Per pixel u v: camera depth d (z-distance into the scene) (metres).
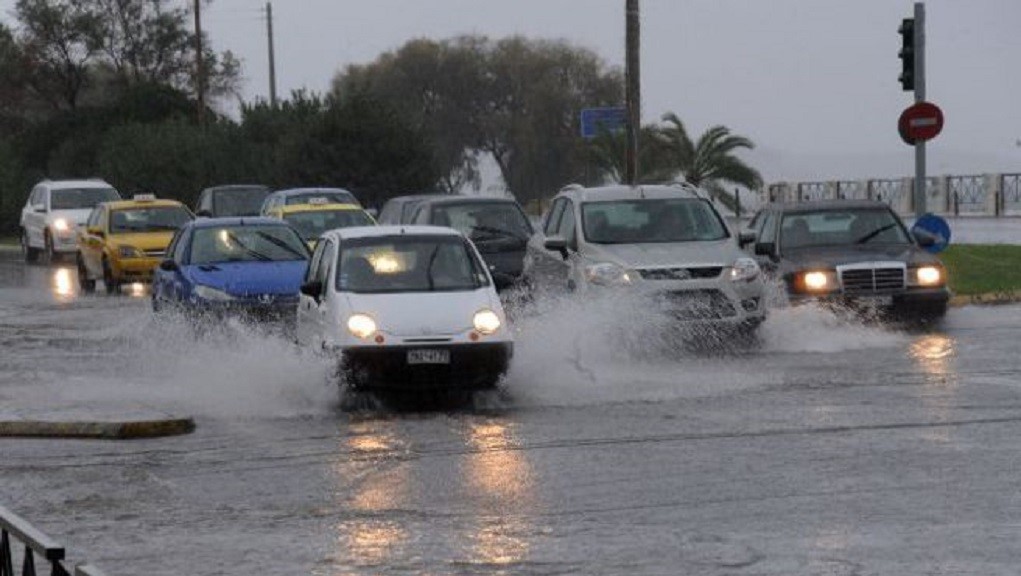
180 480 28.75
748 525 23.83
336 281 38.75
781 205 54.91
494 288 39.00
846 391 37.84
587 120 89.38
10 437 34.06
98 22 182.88
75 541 23.98
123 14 185.25
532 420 34.50
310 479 28.42
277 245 54.03
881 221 54.06
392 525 24.44
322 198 85.44
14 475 29.69
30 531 14.98
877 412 34.41
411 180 123.94
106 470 29.98
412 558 22.19
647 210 50.03
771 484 26.84
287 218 75.56
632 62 76.31
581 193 50.84
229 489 27.75
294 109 143.50
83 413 35.12
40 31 181.75
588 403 36.81
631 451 30.34
